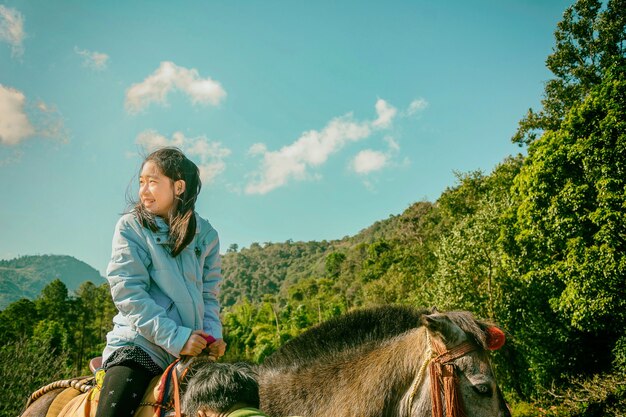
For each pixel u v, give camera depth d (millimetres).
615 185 14539
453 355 2523
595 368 17078
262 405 2902
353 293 67875
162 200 2510
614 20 28000
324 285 80812
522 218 17094
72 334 57375
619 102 15062
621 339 15031
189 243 2459
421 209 66062
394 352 2760
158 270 2396
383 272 61188
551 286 16688
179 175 2533
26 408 2998
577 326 15273
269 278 189250
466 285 19344
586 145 15016
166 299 2430
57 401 2766
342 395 2740
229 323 42250
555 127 29469
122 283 2283
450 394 2434
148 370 2285
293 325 42156
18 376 10734
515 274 17969
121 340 2346
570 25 28969
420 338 2697
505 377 17625
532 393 17188
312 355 3018
